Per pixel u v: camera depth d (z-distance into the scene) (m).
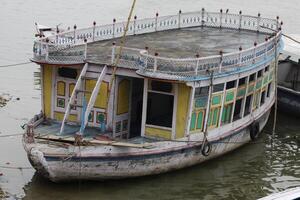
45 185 19.67
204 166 22.25
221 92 21.89
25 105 28.81
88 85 21.36
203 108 21.25
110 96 21.06
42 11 52.62
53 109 22.17
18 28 45.16
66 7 55.28
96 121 21.47
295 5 62.03
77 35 24.44
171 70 20.23
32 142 19.27
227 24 30.52
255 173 22.38
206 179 21.38
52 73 21.97
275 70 26.27
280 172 22.70
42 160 18.33
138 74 20.16
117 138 20.89
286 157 24.17
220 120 22.27
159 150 19.95
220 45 25.98
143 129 21.16
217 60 21.48
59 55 21.59
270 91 27.14
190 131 21.02
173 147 20.33
